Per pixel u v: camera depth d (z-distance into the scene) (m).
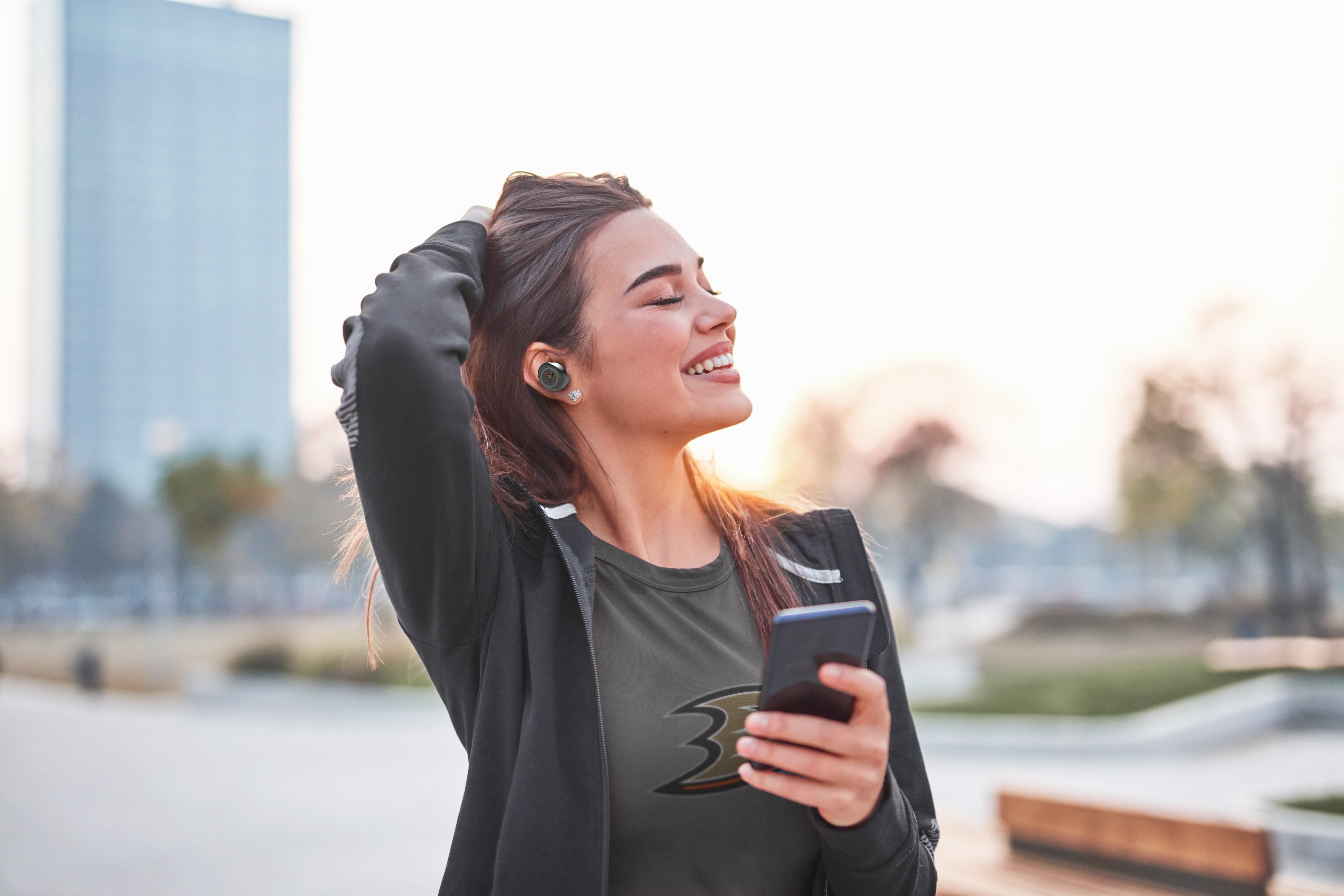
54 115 85.12
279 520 56.25
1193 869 3.66
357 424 1.14
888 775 1.10
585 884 1.11
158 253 87.06
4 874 6.48
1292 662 17.00
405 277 1.25
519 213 1.43
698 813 1.21
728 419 1.35
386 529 1.14
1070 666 20.84
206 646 34.81
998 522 44.12
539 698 1.19
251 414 88.38
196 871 6.48
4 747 13.30
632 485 1.38
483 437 1.44
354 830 7.62
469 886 1.16
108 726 15.71
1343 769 9.96
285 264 90.44
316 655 22.80
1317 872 5.78
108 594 62.12
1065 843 4.19
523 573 1.29
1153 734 11.27
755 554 1.38
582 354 1.36
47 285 84.81
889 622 1.46
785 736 0.96
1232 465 25.61
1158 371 26.14
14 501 60.66
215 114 89.00
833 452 41.25
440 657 1.28
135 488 77.19
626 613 1.28
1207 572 39.81
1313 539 24.84
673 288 1.36
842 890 1.15
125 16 86.50
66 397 83.69
